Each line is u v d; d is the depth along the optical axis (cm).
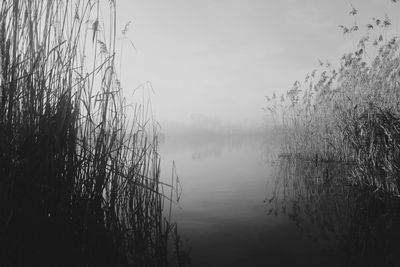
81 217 293
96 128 309
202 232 448
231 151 2138
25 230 255
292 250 380
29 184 256
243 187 802
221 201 647
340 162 969
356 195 631
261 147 2434
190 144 3434
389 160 591
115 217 338
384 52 919
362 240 402
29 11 260
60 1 285
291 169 1052
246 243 405
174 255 363
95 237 302
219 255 366
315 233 439
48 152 265
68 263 279
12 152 246
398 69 806
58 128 270
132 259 346
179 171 1109
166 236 417
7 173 242
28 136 256
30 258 259
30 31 260
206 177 970
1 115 241
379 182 623
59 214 273
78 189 292
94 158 303
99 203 307
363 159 672
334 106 1043
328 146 1067
